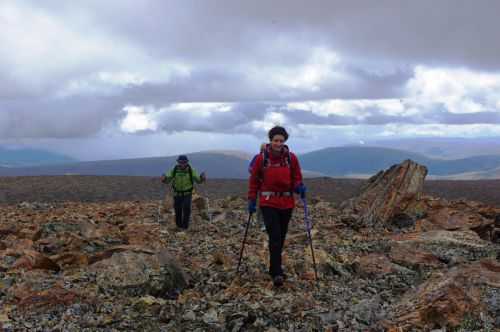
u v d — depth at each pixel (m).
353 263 5.36
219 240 7.59
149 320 3.56
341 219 9.46
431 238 6.96
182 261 5.77
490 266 4.38
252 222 9.83
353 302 3.95
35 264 5.04
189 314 3.61
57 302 3.71
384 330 3.22
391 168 10.78
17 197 17.33
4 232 7.45
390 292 4.36
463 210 9.48
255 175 4.72
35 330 3.27
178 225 9.30
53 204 14.08
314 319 3.46
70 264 5.29
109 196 17.69
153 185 20.86
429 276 4.92
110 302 3.89
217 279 4.90
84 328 3.34
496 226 9.52
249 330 3.34
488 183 21.30
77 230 7.30
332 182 21.36
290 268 5.17
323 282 4.75
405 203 9.77
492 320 3.29
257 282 4.67
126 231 7.92
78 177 23.58
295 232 8.14
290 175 4.70
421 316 3.30
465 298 3.44
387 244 6.82
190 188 9.24
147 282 4.26
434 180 23.42
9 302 3.87
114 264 4.42
